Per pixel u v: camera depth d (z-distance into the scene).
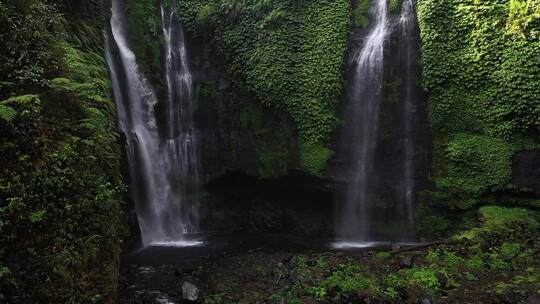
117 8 13.77
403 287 8.55
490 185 12.08
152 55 14.14
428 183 13.03
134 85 13.25
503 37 12.20
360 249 12.16
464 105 12.69
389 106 13.63
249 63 14.19
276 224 14.46
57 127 6.81
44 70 7.27
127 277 9.66
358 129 13.73
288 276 9.59
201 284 9.26
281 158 13.88
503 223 10.98
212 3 14.95
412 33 13.60
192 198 14.67
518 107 11.84
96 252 6.59
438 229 12.66
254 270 10.12
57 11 9.40
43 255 5.61
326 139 13.52
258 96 14.02
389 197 13.49
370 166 13.68
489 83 12.38
